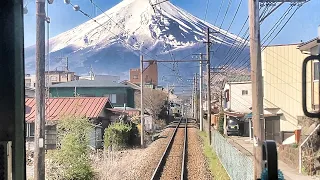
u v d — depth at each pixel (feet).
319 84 8.89
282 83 85.20
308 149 49.39
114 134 87.30
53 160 40.81
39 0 26.86
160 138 120.26
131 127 100.83
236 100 141.90
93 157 55.67
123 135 92.07
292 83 84.43
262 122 32.32
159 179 53.78
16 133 6.42
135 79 291.38
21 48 6.61
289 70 84.79
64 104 88.22
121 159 69.77
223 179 52.08
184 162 68.39
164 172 59.57
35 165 28.35
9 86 6.40
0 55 6.36
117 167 54.19
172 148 93.25
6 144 6.22
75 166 40.91
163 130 161.68
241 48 53.93
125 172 53.47
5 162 6.18
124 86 167.84
